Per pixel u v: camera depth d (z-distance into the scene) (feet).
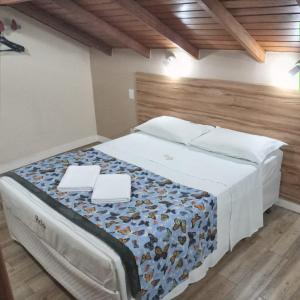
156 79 11.81
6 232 8.96
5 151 12.59
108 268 5.18
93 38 12.75
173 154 9.37
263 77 9.09
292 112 8.66
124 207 6.57
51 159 9.16
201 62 10.39
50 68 13.14
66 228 6.00
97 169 8.17
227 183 7.45
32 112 13.04
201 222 6.54
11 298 1.84
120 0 7.86
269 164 8.63
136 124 13.51
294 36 7.57
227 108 10.08
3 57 11.63
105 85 14.26
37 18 11.51
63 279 6.61
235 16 7.46
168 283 6.05
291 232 8.64
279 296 6.59
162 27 9.05
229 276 7.17
